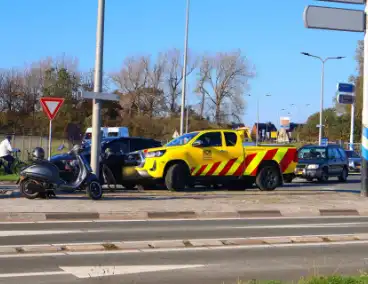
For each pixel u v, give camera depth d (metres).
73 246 9.34
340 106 68.06
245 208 14.76
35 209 13.02
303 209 15.07
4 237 10.14
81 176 15.20
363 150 18.64
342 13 17.92
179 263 8.39
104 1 17.28
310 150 28.61
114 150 20.27
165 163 18.39
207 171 19.08
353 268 8.37
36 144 36.81
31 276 7.35
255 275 7.75
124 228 11.66
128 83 67.62
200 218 13.78
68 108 54.91
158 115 67.88
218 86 69.56
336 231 12.02
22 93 61.75
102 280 7.24
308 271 8.06
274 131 77.44
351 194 19.42
